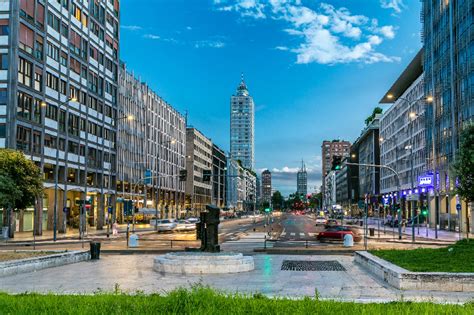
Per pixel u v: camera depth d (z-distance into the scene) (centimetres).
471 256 2075
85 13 7062
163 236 5600
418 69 9612
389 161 12200
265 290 1650
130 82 10188
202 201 17212
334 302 1127
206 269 2159
